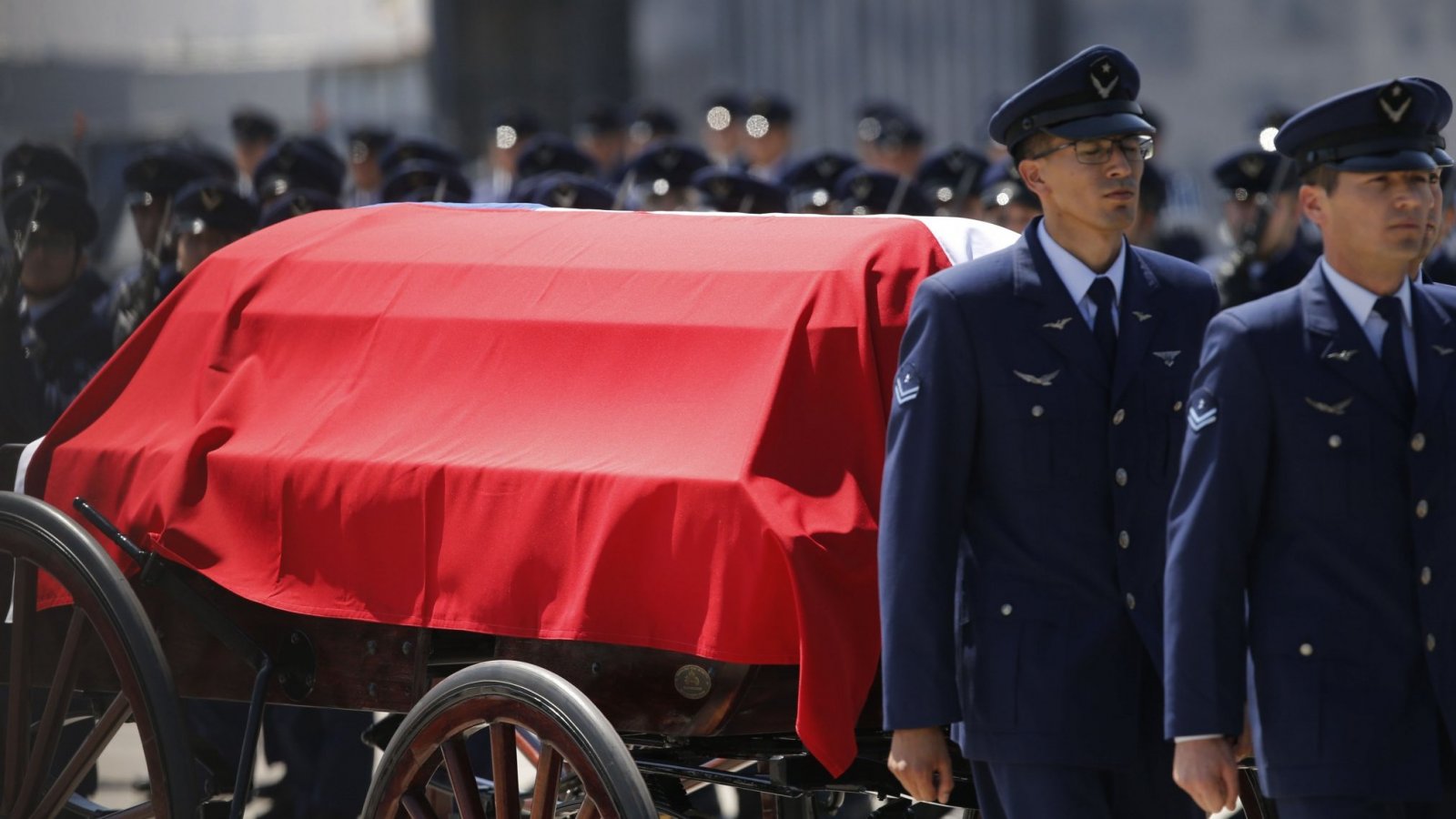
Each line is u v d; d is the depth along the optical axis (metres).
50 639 17.03
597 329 14.87
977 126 42.88
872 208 30.00
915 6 46.12
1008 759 12.44
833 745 12.84
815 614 12.86
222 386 16.38
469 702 13.74
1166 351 12.74
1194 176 40.59
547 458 14.34
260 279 16.78
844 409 13.84
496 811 13.83
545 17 64.94
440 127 52.09
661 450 13.91
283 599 15.15
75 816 17.31
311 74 46.12
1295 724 11.58
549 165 38.66
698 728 13.69
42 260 22.33
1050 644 12.41
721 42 50.59
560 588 13.98
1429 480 11.59
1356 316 11.80
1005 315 12.70
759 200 30.45
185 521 15.73
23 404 20.95
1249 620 11.95
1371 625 11.59
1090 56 12.62
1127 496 12.49
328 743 21.59
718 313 14.45
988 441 12.69
